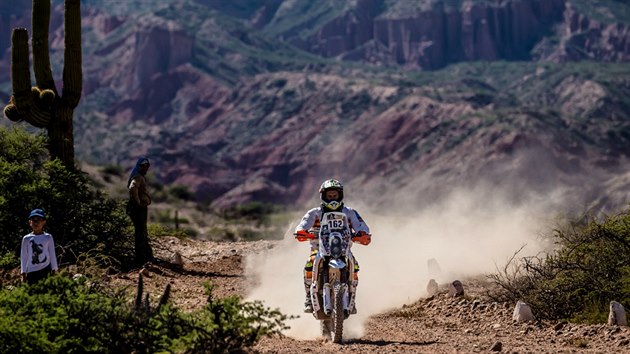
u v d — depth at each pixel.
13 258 39.50
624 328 28.61
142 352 21.91
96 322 22.03
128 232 47.78
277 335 29.47
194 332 22.47
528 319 32.47
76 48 47.12
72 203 45.09
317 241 29.06
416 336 29.94
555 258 36.44
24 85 45.72
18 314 21.98
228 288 41.03
